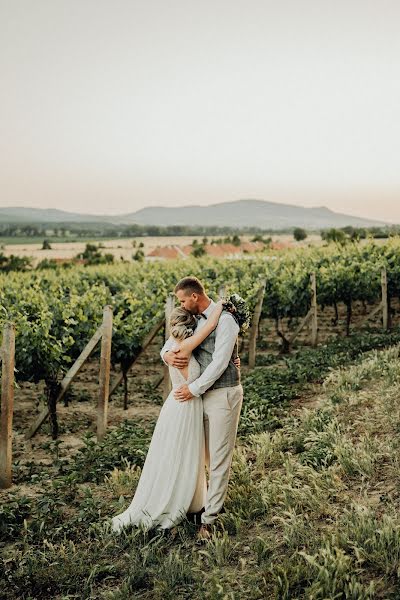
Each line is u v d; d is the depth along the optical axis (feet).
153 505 15.62
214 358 14.80
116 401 33.24
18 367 26.63
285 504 15.75
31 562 14.21
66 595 13.14
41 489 19.97
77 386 37.47
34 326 27.07
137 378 39.40
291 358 40.73
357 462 17.72
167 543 14.97
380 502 15.58
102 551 14.71
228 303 15.38
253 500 16.57
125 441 23.77
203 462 15.83
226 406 15.23
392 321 59.36
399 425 20.97
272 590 12.46
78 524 16.52
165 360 15.55
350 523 14.02
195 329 15.47
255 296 40.75
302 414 24.54
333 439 20.17
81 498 18.79
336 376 30.71
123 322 32.65
